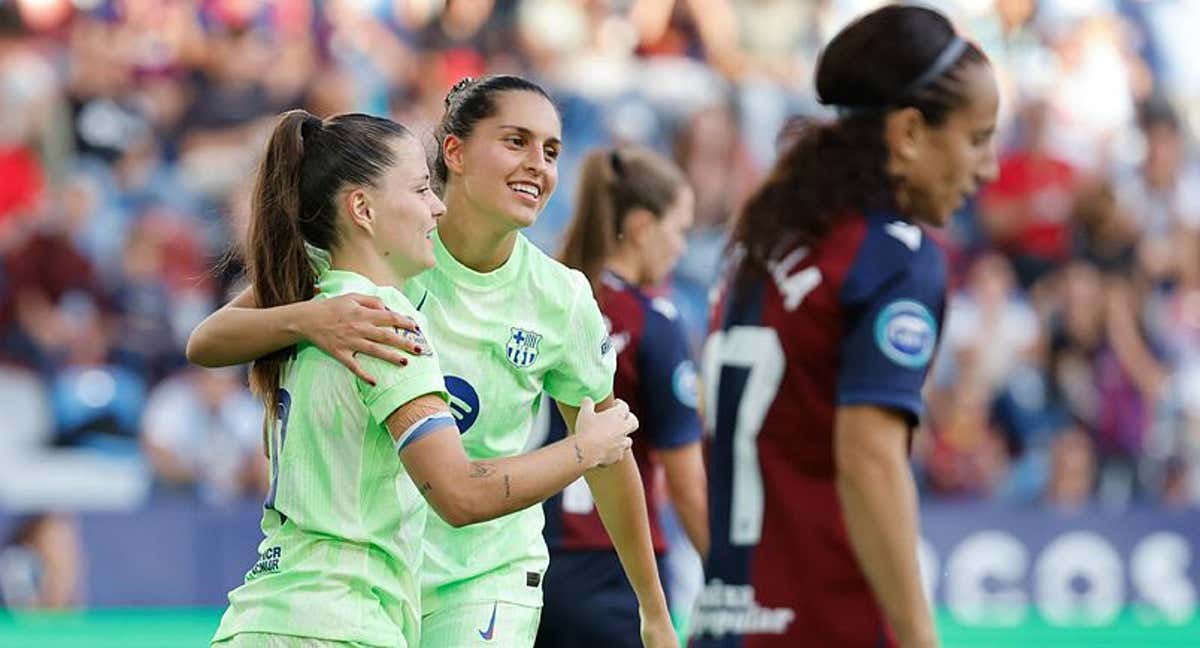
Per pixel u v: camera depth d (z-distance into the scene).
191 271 42.81
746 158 46.41
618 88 48.59
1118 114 52.53
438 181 15.82
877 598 13.48
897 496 13.25
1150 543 39.25
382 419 13.32
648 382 20.38
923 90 13.80
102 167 44.75
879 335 13.41
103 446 40.31
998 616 38.25
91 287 41.88
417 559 13.97
